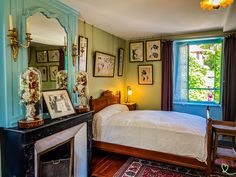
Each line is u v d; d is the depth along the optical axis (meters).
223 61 3.99
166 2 2.49
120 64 4.66
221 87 4.19
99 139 3.11
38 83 1.98
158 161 2.96
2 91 1.80
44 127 1.88
